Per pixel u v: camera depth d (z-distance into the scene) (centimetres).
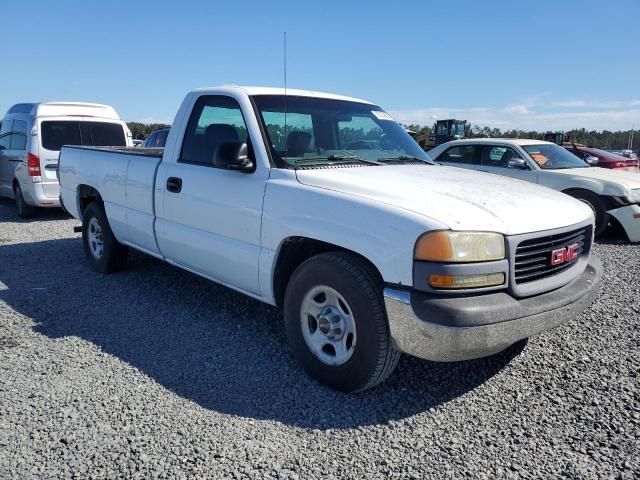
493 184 376
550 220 329
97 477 251
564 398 332
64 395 325
